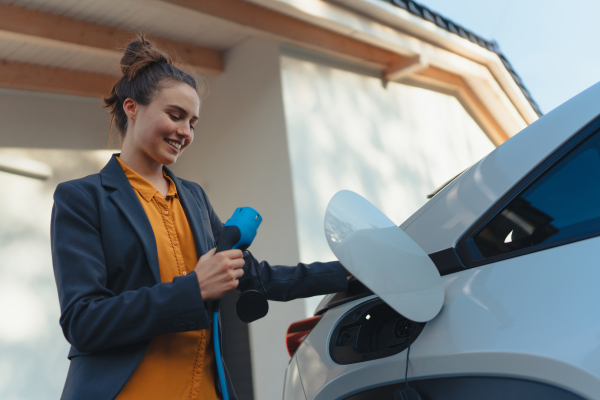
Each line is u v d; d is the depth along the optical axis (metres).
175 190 1.08
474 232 0.93
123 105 1.04
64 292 0.87
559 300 0.73
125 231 0.94
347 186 4.28
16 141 4.01
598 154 0.85
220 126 4.38
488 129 6.54
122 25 3.87
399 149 4.98
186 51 4.20
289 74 4.05
